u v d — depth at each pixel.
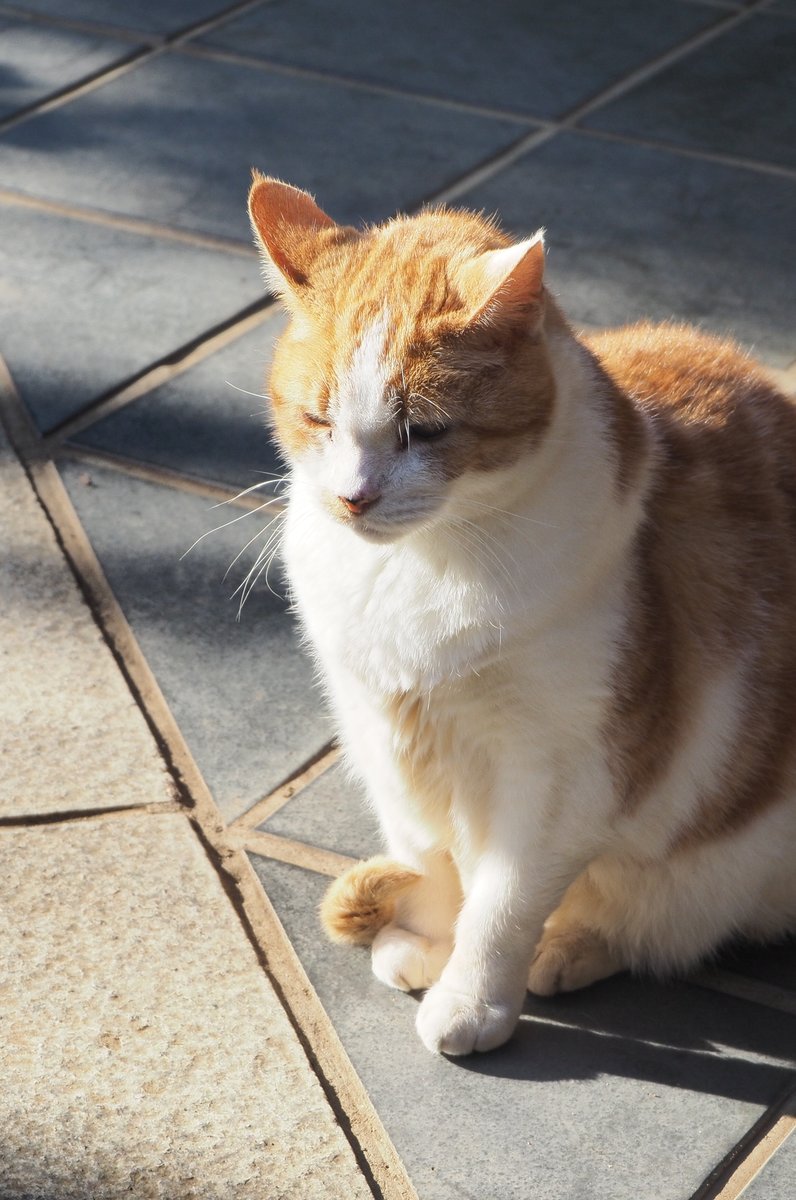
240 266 1.73
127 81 2.16
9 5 2.40
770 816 1.24
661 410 1.25
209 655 1.40
